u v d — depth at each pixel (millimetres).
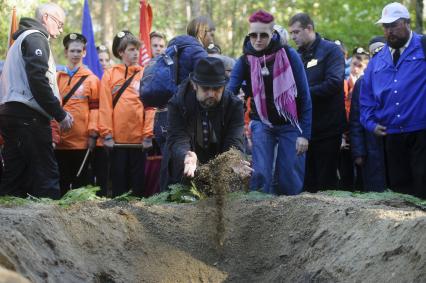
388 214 5430
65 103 9133
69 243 5469
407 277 4488
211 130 6895
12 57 7566
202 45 8414
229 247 6398
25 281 3193
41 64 7445
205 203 6715
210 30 8469
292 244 6098
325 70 8773
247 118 10203
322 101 8766
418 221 4852
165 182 7285
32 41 7492
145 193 9422
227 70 9016
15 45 7586
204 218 6570
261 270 6168
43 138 7535
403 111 8070
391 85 8164
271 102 7926
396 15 8070
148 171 9391
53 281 4824
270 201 6836
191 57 7844
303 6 22766
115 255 5840
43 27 7789
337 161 8992
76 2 26250
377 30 18609
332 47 8812
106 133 9164
